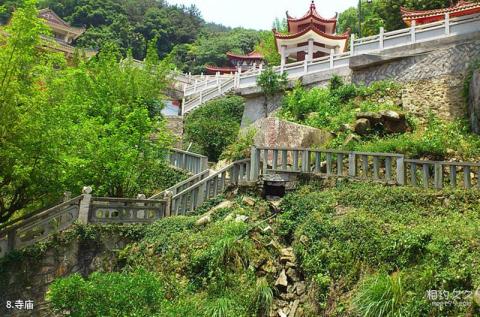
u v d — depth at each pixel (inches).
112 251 422.0
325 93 763.4
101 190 506.6
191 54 2728.8
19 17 384.2
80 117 532.7
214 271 349.4
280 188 472.1
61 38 1971.0
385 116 600.1
